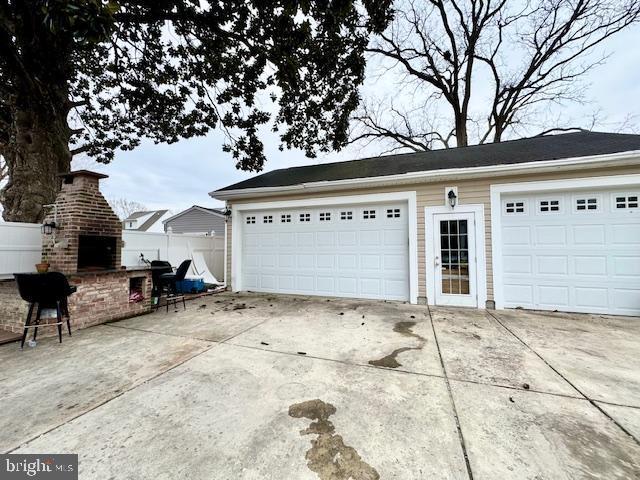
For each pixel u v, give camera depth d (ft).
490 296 17.95
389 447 5.73
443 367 9.48
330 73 19.08
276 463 5.32
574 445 5.73
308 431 6.23
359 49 18.17
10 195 21.13
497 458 5.41
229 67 20.44
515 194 17.79
